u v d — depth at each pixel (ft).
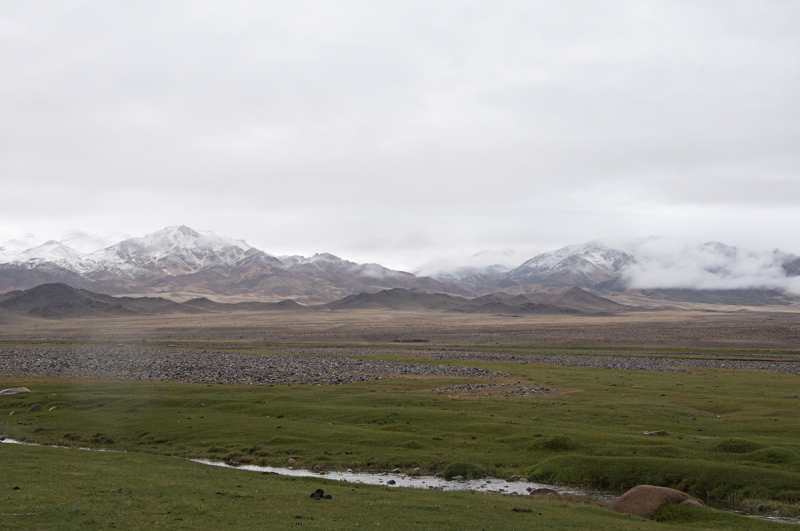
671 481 137.49
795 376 358.02
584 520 102.53
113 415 215.51
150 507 99.19
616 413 216.95
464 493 124.06
